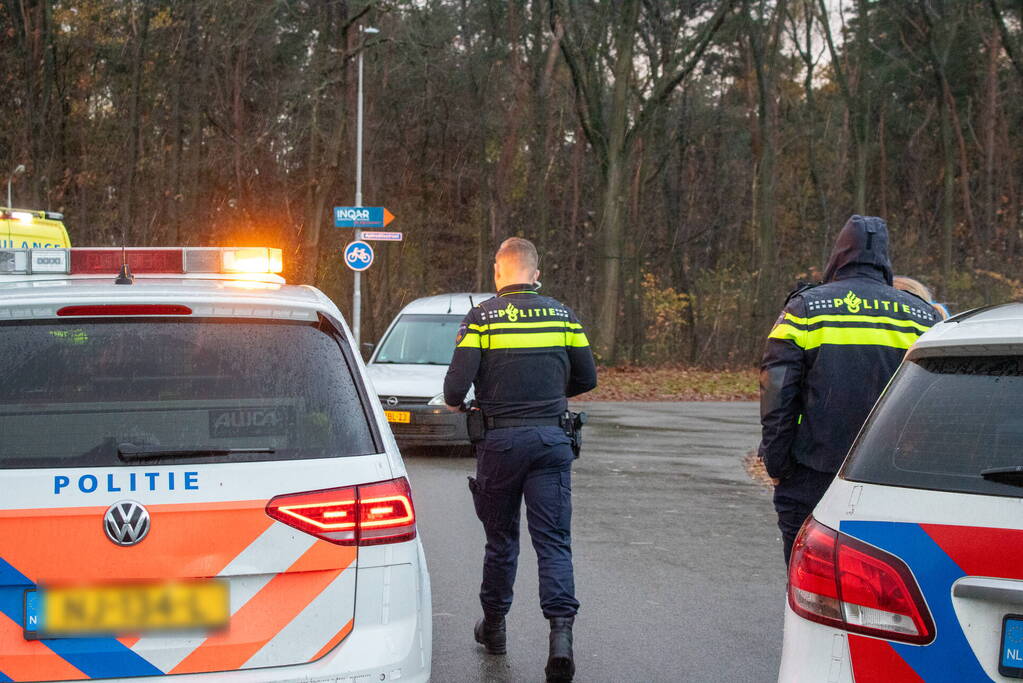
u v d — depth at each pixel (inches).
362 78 1159.6
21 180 1175.0
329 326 136.3
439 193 1686.8
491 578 203.0
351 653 123.1
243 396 127.0
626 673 196.1
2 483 117.5
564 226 1608.0
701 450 533.0
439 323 554.3
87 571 118.1
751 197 1649.9
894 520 108.0
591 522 342.3
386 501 127.3
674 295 1518.2
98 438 121.3
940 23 1396.4
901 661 105.2
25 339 126.3
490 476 194.4
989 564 102.0
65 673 117.6
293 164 1328.7
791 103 1526.8
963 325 120.3
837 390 168.1
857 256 176.1
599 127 1224.8
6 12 1178.6
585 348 198.2
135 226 1241.4
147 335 128.8
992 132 1515.7
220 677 119.7
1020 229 1577.3
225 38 1149.7
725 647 211.8
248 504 121.6
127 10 1205.7
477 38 1251.8
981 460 106.7
